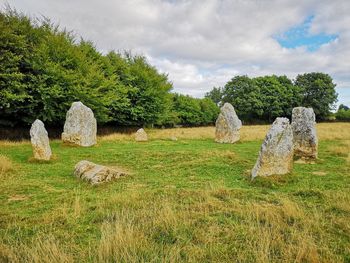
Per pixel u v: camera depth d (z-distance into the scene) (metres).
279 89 69.62
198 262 4.42
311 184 9.09
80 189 8.57
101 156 14.70
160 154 14.76
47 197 7.71
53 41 22.00
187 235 5.29
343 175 10.31
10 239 5.09
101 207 6.72
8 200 7.47
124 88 28.47
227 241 5.08
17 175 10.24
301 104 71.50
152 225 5.63
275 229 5.35
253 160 13.38
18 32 21.00
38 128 13.12
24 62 20.39
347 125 46.59
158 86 32.69
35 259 4.19
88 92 22.50
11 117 21.78
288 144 9.74
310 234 5.28
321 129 34.34
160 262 4.35
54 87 20.00
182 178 10.07
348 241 5.09
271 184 8.91
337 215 6.32
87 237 5.29
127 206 6.80
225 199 7.46
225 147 18.22
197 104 59.12
